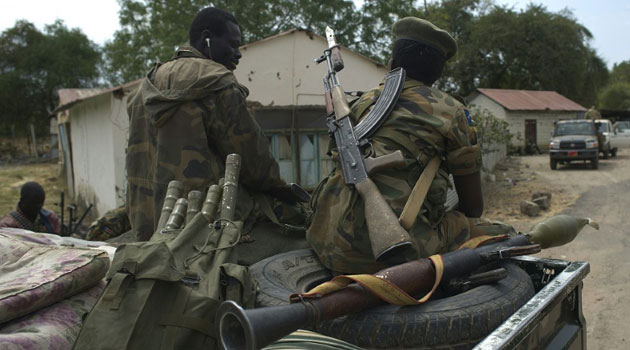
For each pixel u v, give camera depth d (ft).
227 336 4.07
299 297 4.60
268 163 8.75
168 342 4.76
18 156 120.16
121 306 4.68
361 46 52.80
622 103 185.68
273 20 51.37
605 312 16.87
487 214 35.01
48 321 5.30
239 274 5.57
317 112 30.48
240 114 8.26
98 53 111.14
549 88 118.32
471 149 6.95
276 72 30.68
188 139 8.02
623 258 22.97
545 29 113.50
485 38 114.01
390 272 5.46
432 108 6.79
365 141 6.60
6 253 6.29
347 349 4.91
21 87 104.58
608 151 72.54
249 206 8.60
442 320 5.20
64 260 6.00
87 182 42.16
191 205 6.91
